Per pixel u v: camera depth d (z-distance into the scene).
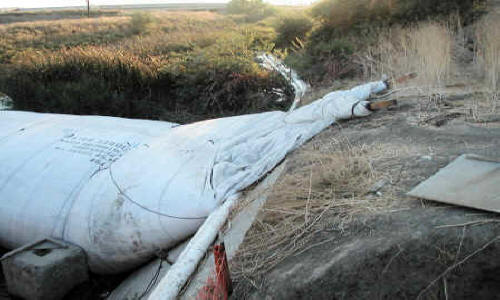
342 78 10.35
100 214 5.15
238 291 3.16
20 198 5.83
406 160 4.33
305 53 12.59
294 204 3.97
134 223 4.96
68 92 11.65
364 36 11.95
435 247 2.74
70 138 6.74
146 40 19.95
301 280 2.94
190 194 4.95
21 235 5.72
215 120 6.76
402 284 2.64
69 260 4.91
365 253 2.89
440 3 11.87
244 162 5.47
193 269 3.66
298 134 5.94
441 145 4.61
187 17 38.66
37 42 25.48
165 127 7.12
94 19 37.16
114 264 5.14
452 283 2.54
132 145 6.36
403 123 5.70
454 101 6.33
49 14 54.19
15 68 13.65
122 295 4.77
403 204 3.41
